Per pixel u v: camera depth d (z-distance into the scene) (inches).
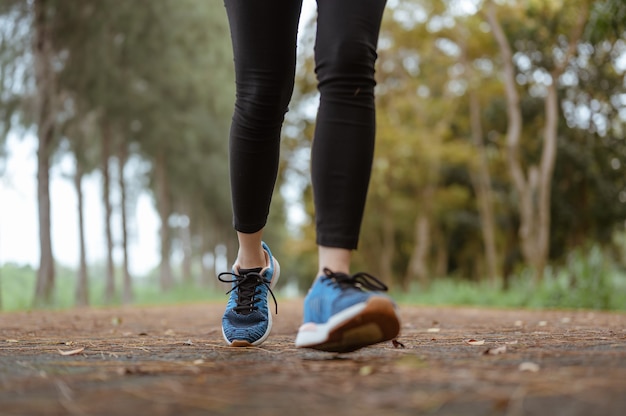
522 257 991.0
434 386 48.4
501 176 936.9
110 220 682.8
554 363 59.8
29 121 538.9
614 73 693.9
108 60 560.7
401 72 804.0
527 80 738.2
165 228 861.2
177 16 585.0
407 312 318.7
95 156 730.2
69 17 529.3
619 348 74.2
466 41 728.3
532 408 40.4
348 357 70.6
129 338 119.8
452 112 829.2
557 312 315.6
